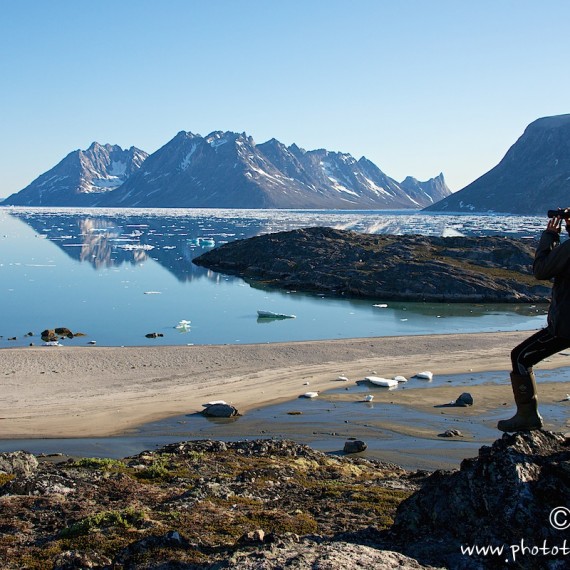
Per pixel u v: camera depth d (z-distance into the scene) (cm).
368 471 2131
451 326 6650
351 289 9044
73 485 1717
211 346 5075
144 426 3297
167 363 4569
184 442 2469
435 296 8688
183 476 1897
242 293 9056
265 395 3881
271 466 2062
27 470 1966
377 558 902
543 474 938
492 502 934
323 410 3559
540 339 960
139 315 7062
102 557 1139
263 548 1029
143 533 1257
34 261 12712
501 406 3609
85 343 5550
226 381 4175
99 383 4078
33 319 6725
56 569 1112
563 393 3766
